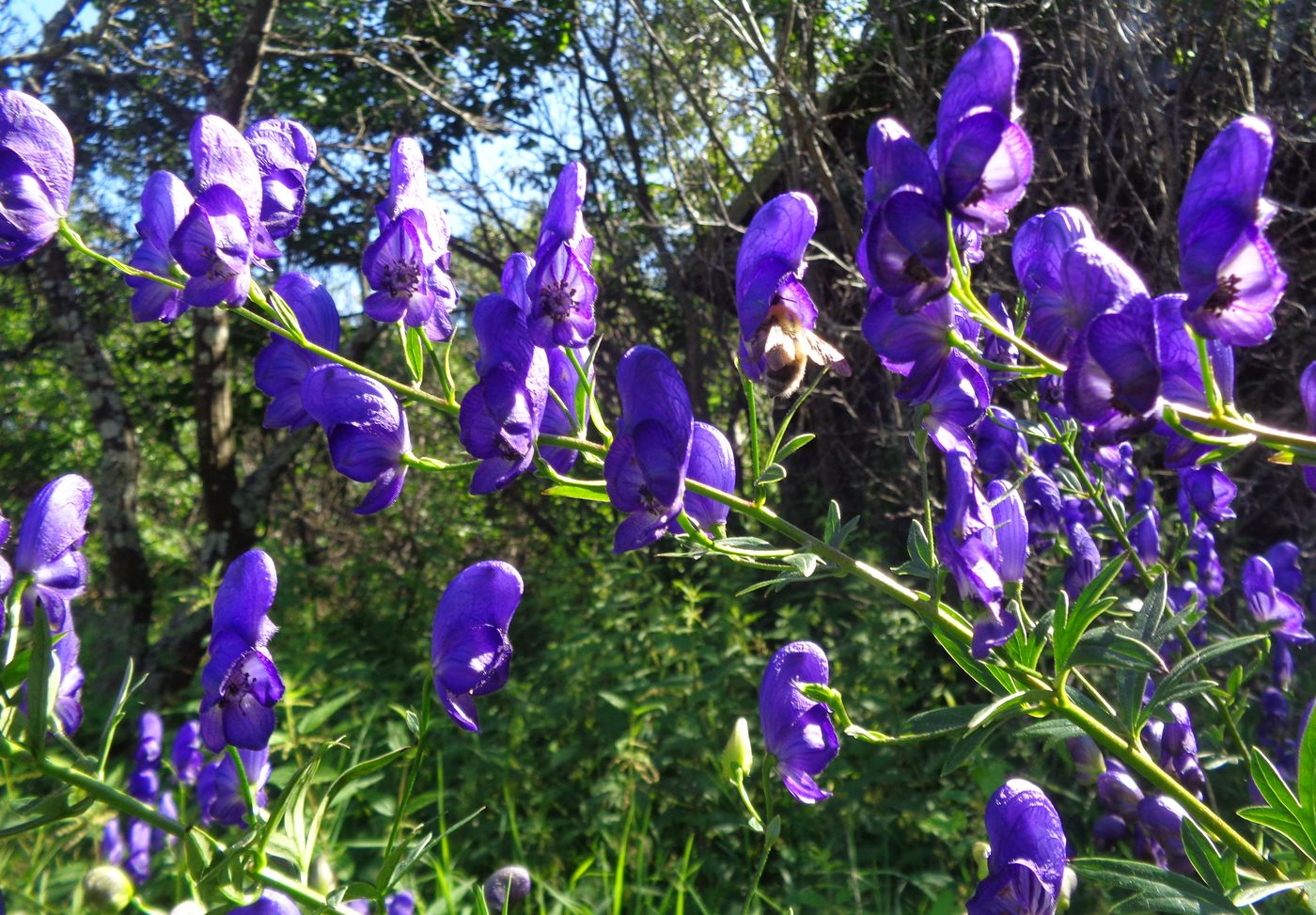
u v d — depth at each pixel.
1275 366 9.76
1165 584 2.51
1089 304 2.02
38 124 2.67
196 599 13.50
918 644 10.05
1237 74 9.43
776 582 2.45
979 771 7.16
